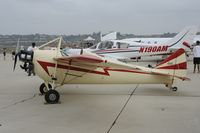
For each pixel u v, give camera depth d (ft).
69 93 33.12
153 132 18.80
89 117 22.62
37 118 22.31
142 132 18.81
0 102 28.45
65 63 29.43
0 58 114.32
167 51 69.87
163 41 106.22
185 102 28.40
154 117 22.67
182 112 24.30
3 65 77.30
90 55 28.40
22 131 19.01
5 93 33.53
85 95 32.04
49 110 24.98
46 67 29.25
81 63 28.91
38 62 29.25
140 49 66.59
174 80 32.22
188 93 33.40
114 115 23.29
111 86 38.22
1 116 22.97
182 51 32.04
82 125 20.40
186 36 80.94
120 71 30.86
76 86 37.83
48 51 29.63
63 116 22.93
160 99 29.91
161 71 31.68
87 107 26.20
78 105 26.99
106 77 30.71
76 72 29.99
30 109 25.38
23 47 34.14
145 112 24.31
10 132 18.81
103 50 64.28
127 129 19.45
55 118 22.31
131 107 26.21
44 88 32.40
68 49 33.24
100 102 28.43
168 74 31.73
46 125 20.40
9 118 22.34
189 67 70.13
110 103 27.99
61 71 29.71
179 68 32.04
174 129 19.43
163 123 20.93
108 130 19.24
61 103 27.84
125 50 65.46
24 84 40.70
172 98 30.45
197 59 55.83
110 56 64.28
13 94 32.86
